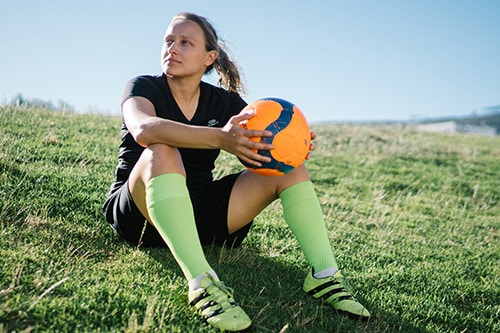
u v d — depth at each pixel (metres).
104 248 3.21
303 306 2.82
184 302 2.53
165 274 2.90
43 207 3.69
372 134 12.41
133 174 2.70
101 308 2.37
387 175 8.34
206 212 3.10
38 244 3.06
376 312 2.96
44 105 7.95
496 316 3.39
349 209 5.89
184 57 3.01
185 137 2.52
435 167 9.74
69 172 4.64
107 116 8.80
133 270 2.91
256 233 4.21
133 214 2.94
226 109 3.32
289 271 3.40
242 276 3.09
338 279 2.87
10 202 3.60
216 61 3.35
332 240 4.49
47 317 2.22
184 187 2.55
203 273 2.45
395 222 5.65
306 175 2.96
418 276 3.86
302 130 2.70
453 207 7.08
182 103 3.16
